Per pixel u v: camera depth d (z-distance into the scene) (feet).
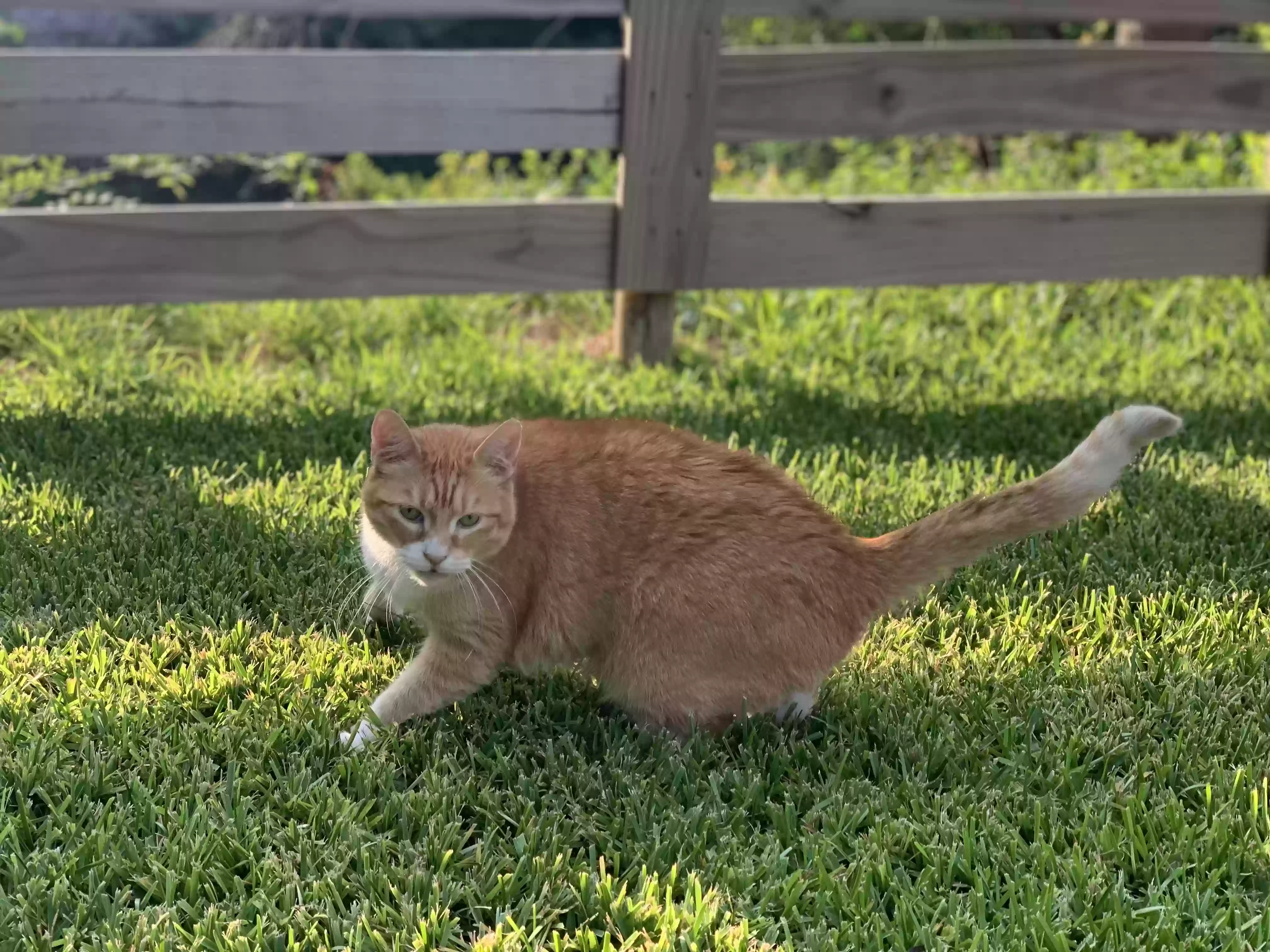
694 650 7.91
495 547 7.91
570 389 10.73
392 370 10.92
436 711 8.18
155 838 7.47
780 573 7.93
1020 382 11.12
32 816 7.63
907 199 11.24
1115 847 7.59
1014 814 7.75
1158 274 11.57
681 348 11.64
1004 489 8.19
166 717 8.02
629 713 8.14
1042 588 8.89
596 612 7.99
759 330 11.91
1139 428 7.90
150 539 8.91
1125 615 8.75
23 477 9.45
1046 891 7.10
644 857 7.52
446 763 7.86
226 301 10.62
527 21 17.62
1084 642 8.61
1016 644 8.57
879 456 10.11
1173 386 11.09
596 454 8.09
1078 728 8.09
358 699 8.21
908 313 12.17
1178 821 7.68
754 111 11.16
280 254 10.62
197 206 12.03
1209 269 11.62
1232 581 8.94
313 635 8.51
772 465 8.23
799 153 17.46
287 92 10.39
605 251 11.03
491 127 10.66
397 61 10.46
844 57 11.18
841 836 7.68
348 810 7.63
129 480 9.47
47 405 10.15
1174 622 8.68
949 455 10.09
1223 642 8.57
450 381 10.86
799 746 8.02
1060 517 7.95
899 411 10.70
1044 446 10.27
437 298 11.99
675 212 10.95
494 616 7.97
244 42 15.58
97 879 7.06
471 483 7.83
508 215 10.84
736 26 19.44
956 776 7.95
